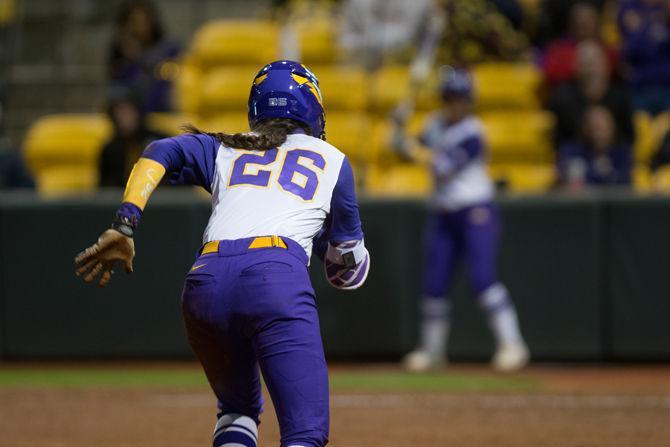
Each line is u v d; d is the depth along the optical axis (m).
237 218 14.04
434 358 36.25
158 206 37.56
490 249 35.50
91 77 56.12
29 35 58.03
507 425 25.67
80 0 58.41
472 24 47.06
